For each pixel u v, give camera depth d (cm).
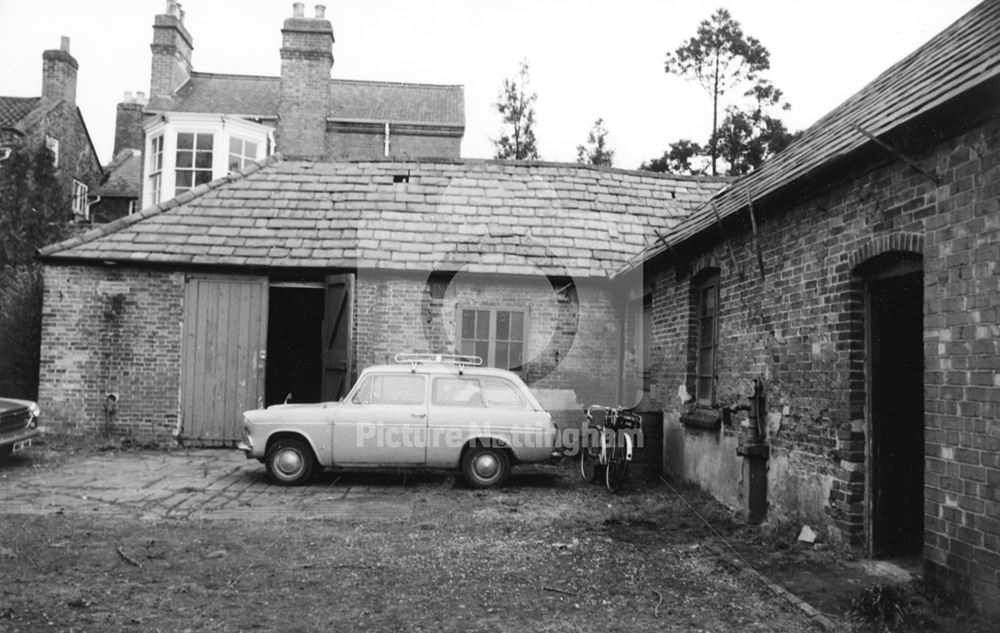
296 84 2264
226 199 1452
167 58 2555
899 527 631
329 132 2466
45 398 1309
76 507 834
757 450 779
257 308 1340
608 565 641
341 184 1511
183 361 1327
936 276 519
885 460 635
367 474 1088
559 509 877
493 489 995
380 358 1329
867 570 599
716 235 916
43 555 633
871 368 636
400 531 758
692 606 534
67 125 2998
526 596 555
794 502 723
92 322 1320
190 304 1332
